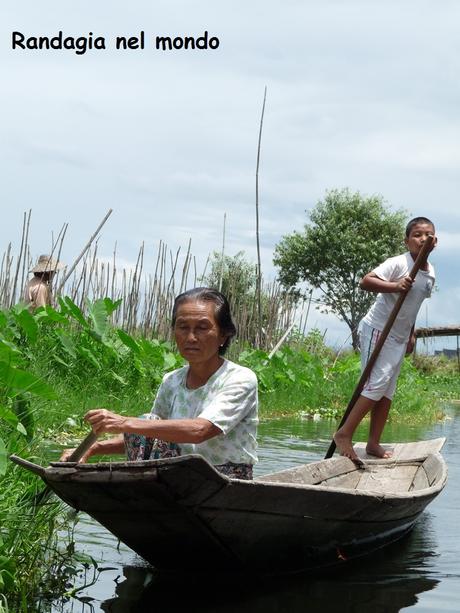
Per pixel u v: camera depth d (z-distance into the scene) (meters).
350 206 42.94
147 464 3.27
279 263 43.88
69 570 3.93
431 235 6.48
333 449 6.55
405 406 14.29
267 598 3.65
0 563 3.52
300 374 14.72
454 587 3.94
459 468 7.93
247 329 15.38
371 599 3.70
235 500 3.50
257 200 13.76
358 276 42.94
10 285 10.78
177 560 3.89
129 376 10.74
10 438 4.70
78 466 3.38
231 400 3.83
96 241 10.96
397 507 4.48
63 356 10.07
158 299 12.78
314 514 3.92
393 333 6.66
